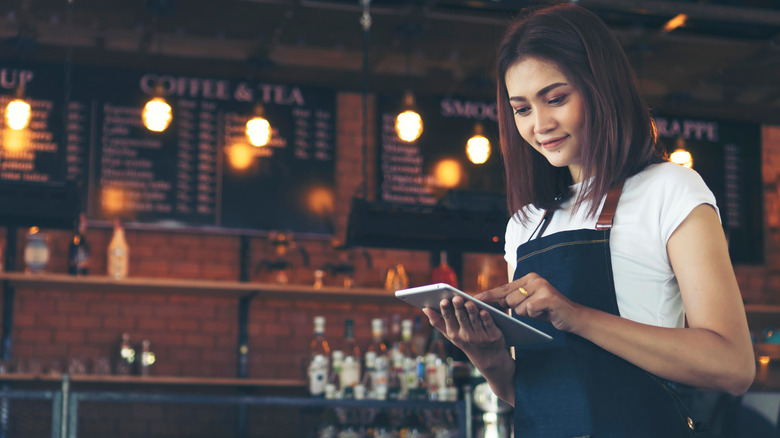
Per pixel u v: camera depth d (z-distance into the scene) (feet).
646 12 14.74
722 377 3.54
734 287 3.71
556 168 4.53
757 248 19.03
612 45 4.11
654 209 3.91
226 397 12.80
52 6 14.96
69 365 15.34
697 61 17.20
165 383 15.39
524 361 4.13
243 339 16.74
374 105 18.03
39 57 16.24
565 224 4.30
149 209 16.29
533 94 4.08
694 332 3.58
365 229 13.87
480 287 18.02
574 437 3.80
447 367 15.28
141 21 15.55
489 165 18.10
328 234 17.15
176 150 16.66
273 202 16.98
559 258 4.07
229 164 16.90
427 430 14.97
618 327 3.63
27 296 15.93
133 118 16.55
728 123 19.60
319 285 16.88
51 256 16.11
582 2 14.28
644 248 3.91
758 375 10.39
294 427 16.56
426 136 17.94
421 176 17.74
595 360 3.84
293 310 17.21
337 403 13.39
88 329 16.11
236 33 16.02
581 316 3.65
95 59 16.43
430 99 18.16
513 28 4.26
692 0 15.20
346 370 14.92
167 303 16.63
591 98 4.02
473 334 3.92
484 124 18.31
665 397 3.74
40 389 15.21
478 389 14.69
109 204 16.10
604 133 4.00
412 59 17.28
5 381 15.03
